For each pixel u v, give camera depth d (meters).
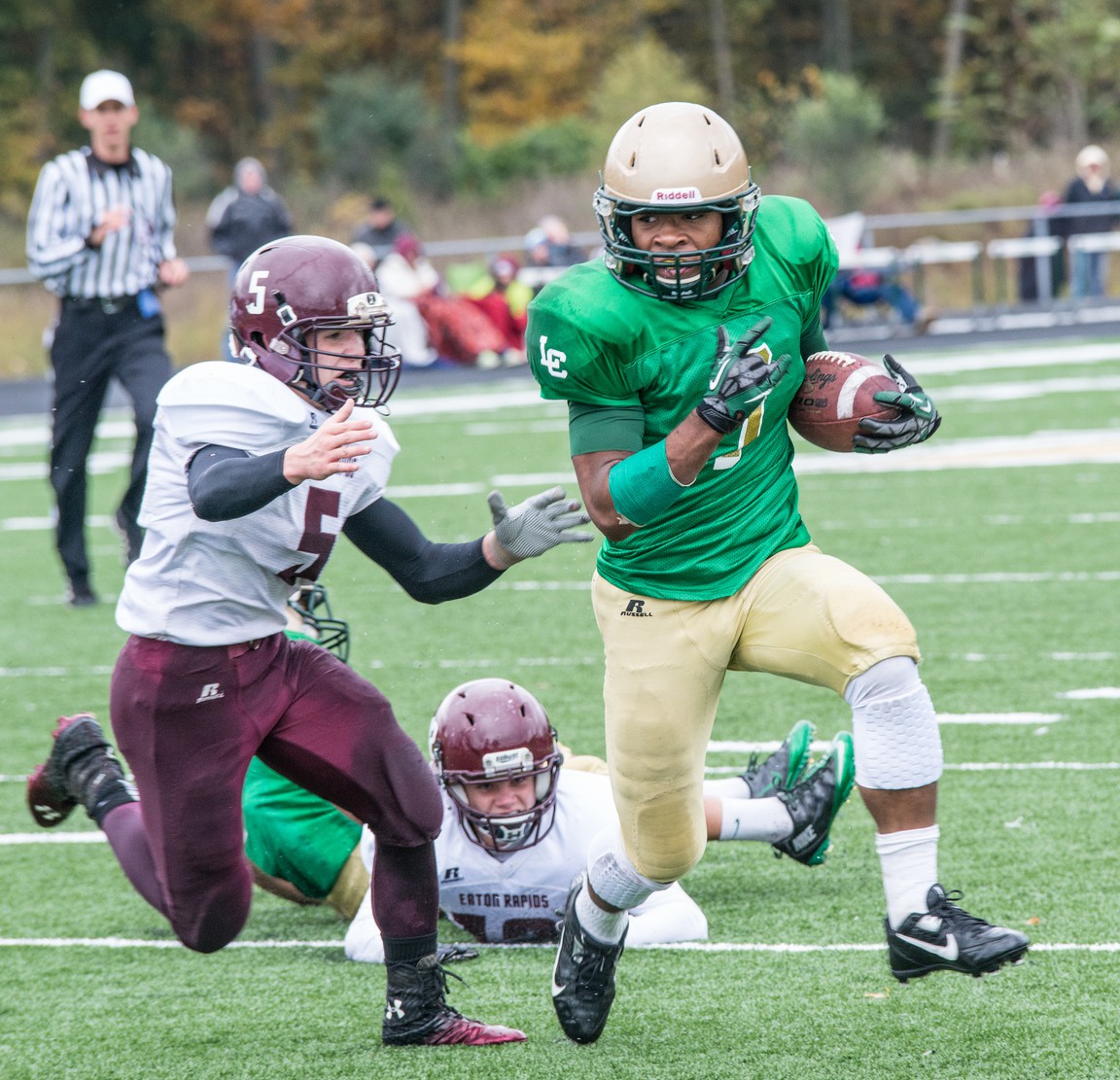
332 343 11.27
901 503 35.56
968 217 75.19
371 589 30.03
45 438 54.38
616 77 123.19
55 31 137.38
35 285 80.44
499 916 14.20
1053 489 36.12
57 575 32.44
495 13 136.50
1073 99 118.88
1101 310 75.69
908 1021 12.06
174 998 13.36
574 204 102.56
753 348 10.70
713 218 10.70
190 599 11.14
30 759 20.61
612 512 10.56
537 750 13.42
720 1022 12.26
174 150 120.81
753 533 11.25
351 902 14.95
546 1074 11.45
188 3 141.75
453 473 40.94
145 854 12.25
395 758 11.60
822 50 146.50
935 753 10.74
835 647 10.75
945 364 59.53
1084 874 14.86
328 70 143.25
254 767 15.07
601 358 10.80
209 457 10.61
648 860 11.49
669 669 11.20
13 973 14.09
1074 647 23.27
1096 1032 11.61
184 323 74.94
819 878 15.53
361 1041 12.26
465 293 68.31
